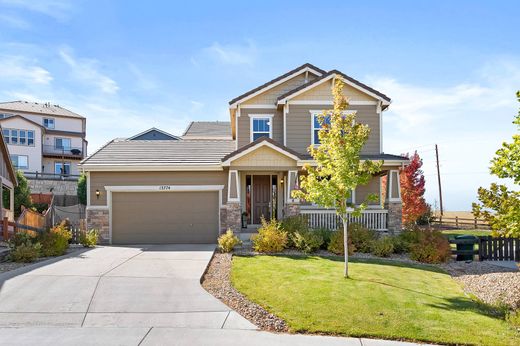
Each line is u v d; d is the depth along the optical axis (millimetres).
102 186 16469
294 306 7414
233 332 6359
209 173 16703
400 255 13844
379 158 16297
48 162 47375
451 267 12547
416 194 27000
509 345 5863
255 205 18156
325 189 10086
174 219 16609
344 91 17781
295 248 14219
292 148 17656
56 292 8242
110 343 5895
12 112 45500
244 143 18328
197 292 8320
